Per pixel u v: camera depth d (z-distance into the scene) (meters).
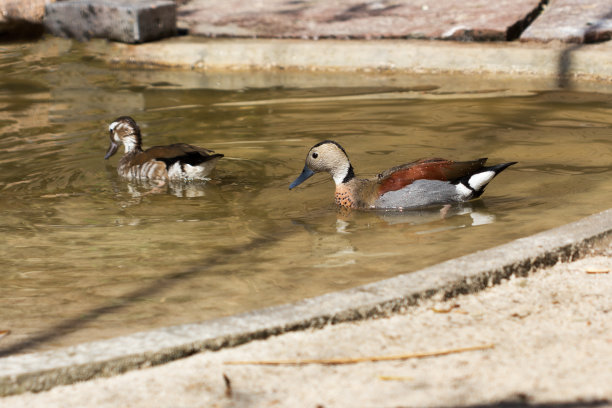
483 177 8.64
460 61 15.33
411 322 5.55
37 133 12.36
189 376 4.93
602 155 10.29
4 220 8.78
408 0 18.42
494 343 5.16
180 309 6.39
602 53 14.37
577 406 4.31
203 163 9.95
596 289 5.94
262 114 13.16
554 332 5.27
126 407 4.61
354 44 16.14
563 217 8.14
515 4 17.08
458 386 4.62
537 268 6.32
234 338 5.26
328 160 8.99
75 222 8.72
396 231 8.08
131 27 17.39
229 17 18.58
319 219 8.63
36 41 18.67
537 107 12.83
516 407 4.34
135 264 7.44
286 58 16.34
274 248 7.75
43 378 4.87
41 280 7.09
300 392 4.66
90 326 6.12
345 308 5.55
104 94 14.84
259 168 10.52
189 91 14.94
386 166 10.23
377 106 13.34
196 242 8.01
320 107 13.45
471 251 7.37
